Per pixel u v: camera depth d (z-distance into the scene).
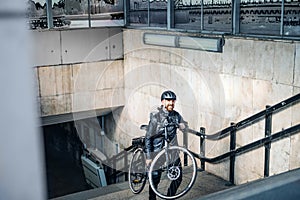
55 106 5.97
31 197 0.28
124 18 6.36
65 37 5.87
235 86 4.30
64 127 8.40
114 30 6.32
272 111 3.71
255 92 4.02
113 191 4.20
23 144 0.28
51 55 5.77
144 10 6.10
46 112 5.89
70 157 8.30
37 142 0.29
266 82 3.86
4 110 0.28
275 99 3.77
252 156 4.05
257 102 4.01
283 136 3.64
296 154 3.52
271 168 3.83
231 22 4.45
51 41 5.75
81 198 4.07
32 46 0.29
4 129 0.28
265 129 3.83
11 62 0.28
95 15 6.35
